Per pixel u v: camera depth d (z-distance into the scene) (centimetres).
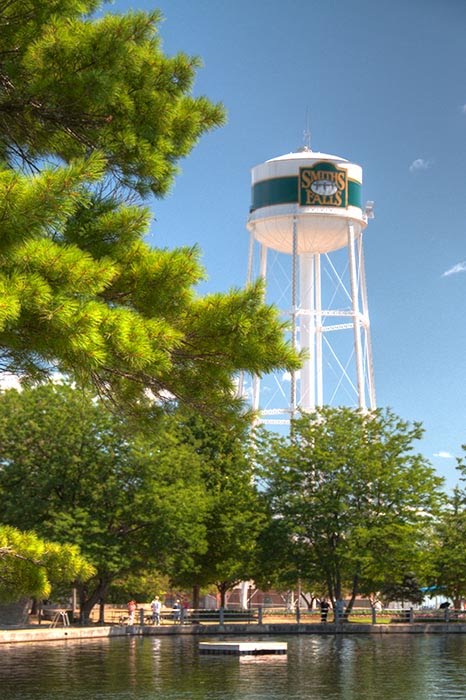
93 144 1641
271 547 6397
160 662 3809
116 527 5797
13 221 1197
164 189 1734
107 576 5959
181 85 1736
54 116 1617
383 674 3384
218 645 4234
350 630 6212
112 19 1586
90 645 4781
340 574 6606
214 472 6462
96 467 5641
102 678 3203
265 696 2767
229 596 10425
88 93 1544
